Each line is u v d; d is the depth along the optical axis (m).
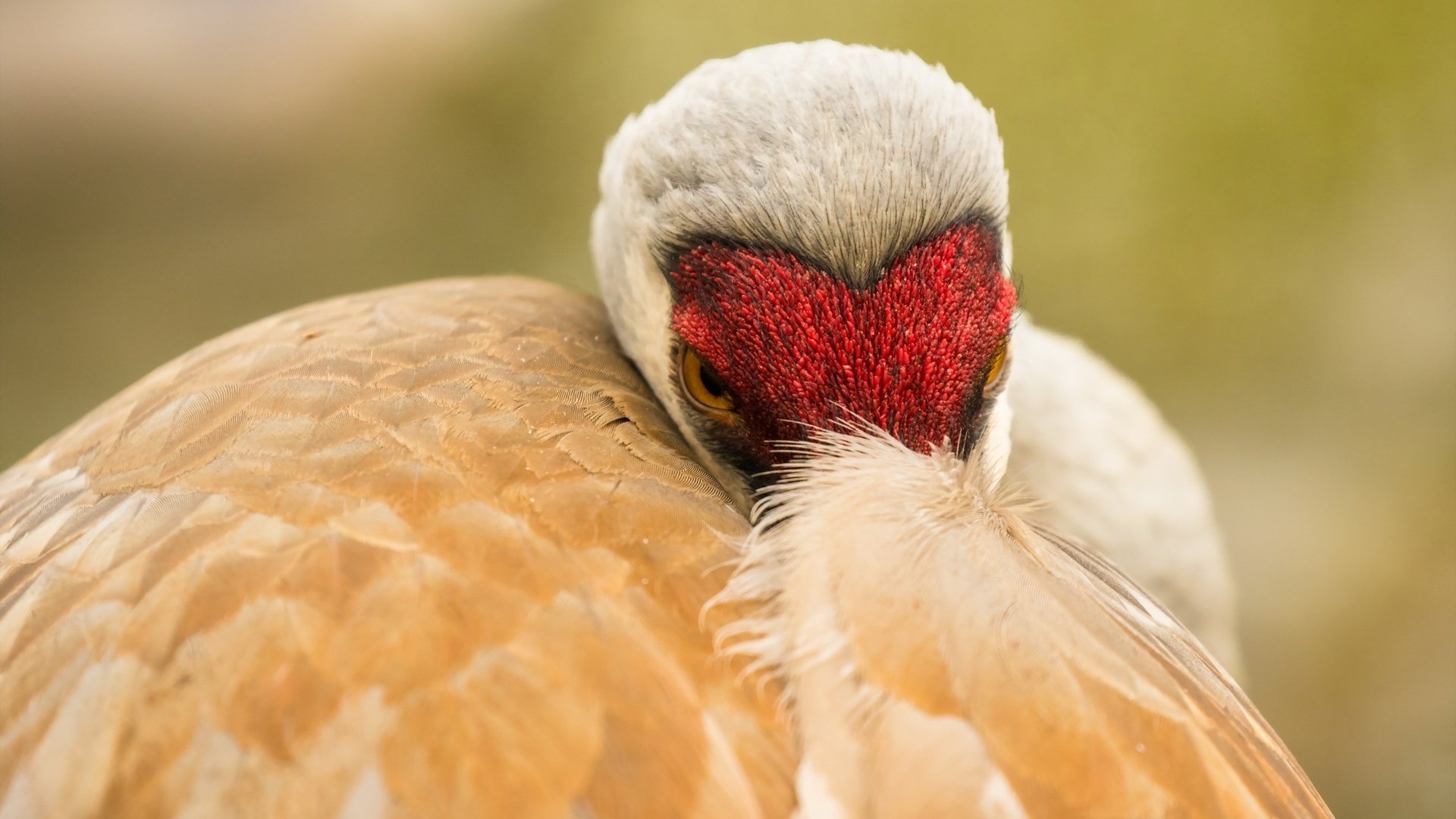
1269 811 1.92
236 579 1.93
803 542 1.94
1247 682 2.44
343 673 1.92
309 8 3.89
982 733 1.92
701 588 1.93
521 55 3.78
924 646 1.92
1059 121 3.18
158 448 1.96
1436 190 3.02
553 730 1.91
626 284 2.00
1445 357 2.96
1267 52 3.09
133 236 3.79
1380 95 3.05
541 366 1.97
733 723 1.92
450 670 1.92
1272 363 3.07
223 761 1.91
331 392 1.96
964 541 1.94
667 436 1.97
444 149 3.82
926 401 1.97
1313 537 2.82
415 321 1.99
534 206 3.69
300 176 3.85
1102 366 2.14
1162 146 3.13
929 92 1.98
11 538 1.96
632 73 3.66
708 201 1.98
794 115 1.98
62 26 3.86
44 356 3.51
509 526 1.93
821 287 1.97
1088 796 1.91
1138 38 3.15
